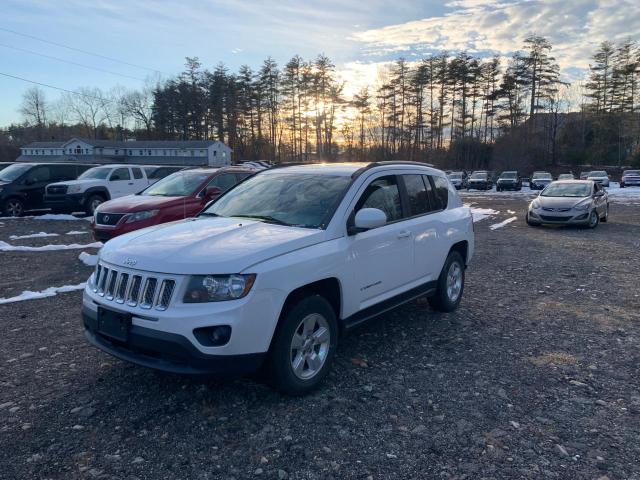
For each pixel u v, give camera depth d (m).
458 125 75.19
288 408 3.69
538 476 2.93
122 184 16.88
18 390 3.94
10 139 102.06
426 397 3.91
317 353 3.99
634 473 2.96
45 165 17.45
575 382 4.21
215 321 3.30
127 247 3.88
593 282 7.91
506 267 9.12
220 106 78.31
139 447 3.17
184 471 2.94
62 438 3.26
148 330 3.39
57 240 11.79
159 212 9.06
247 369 3.45
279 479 2.89
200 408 3.67
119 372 4.29
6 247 10.32
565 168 70.19
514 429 3.45
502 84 70.88
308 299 3.82
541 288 7.54
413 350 4.91
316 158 78.25
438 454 3.15
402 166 5.48
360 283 4.38
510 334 5.42
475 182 45.22
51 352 4.77
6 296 6.87
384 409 3.71
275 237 3.86
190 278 3.38
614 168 68.06
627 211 21.84
